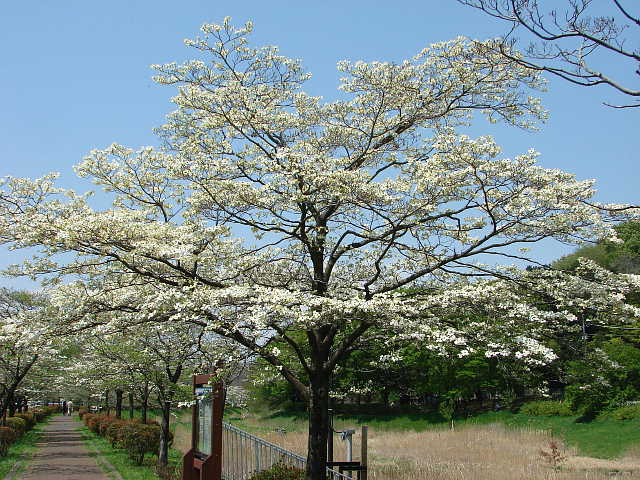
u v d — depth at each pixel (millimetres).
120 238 10602
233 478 16547
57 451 25297
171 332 16734
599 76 5723
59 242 10406
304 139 13297
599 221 10117
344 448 20922
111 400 50156
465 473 15461
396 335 11430
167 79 13016
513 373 11914
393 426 39031
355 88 13086
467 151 10328
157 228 11117
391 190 11000
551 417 33312
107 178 13234
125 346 18969
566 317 10484
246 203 11484
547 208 10195
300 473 12180
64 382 30688
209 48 13172
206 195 11609
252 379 16156
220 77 13258
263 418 41938
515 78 12477
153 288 11945
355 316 10117
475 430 29703
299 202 11227
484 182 10430
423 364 32750
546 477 15531
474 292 10602
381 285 14273
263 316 9625
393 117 13203
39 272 11656
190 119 13070
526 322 10875
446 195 10953
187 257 10727
